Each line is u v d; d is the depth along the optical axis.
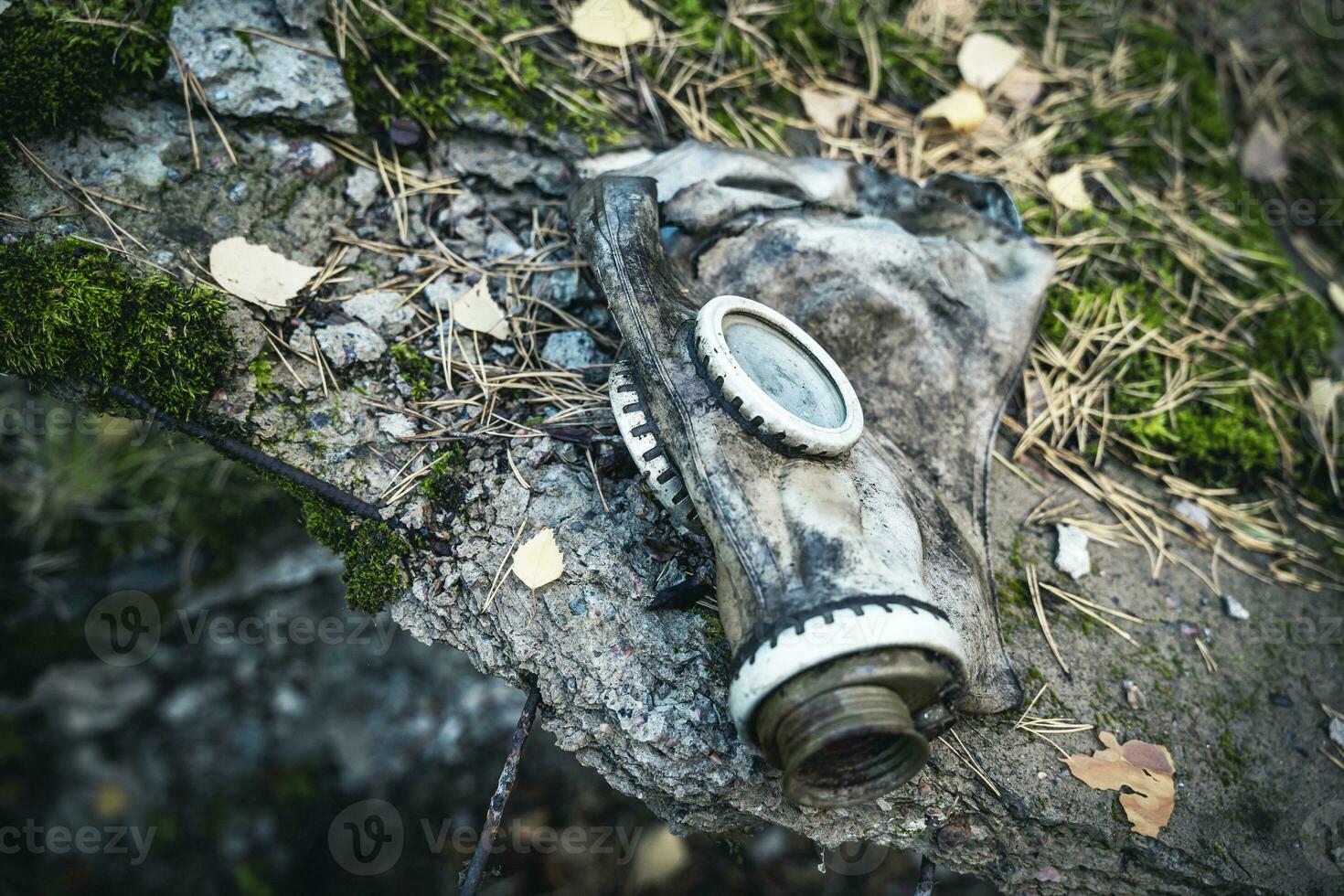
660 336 0.44
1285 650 0.52
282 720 0.67
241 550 0.65
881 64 0.64
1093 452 0.55
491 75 0.55
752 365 0.43
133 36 0.50
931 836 0.46
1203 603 0.52
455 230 0.53
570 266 0.53
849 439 0.43
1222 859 0.46
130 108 0.50
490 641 0.46
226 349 0.47
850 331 0.49
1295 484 0.57
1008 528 0.52
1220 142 0.67
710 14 0.62
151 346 0.46
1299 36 0.75
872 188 0.55
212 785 0.66
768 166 0.53
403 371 0.50
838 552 0.40
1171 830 0.46
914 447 0.49
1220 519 0.55
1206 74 0.69
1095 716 0.48
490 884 0.59
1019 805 0.45
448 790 0.63
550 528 0.47
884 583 0.40
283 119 0.52
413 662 0.67
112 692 0.67
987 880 0.47
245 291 0.48
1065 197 0.61
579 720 0.45
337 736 0.66
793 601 0.40
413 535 0.47
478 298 0.51
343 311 0.50
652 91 0.59
